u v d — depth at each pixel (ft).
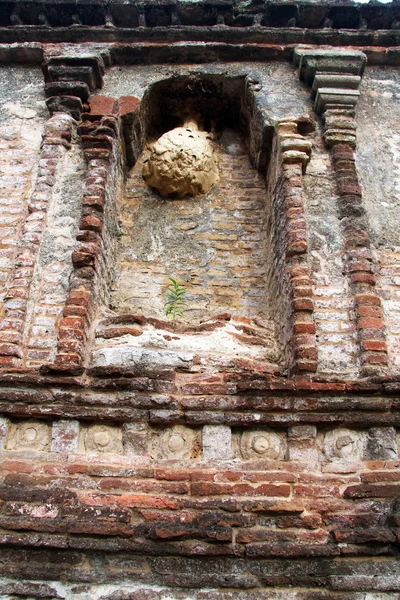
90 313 13.43
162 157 17.72
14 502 10.73
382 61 18.98
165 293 16.01
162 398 11.85
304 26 19.38
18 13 19.16
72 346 12.48
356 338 13.00
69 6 18.86
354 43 19.01
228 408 11.82
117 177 17.03
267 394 11.94
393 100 18.17
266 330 14.47
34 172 16.11
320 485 11.16
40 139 16.92
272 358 13.76
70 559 10.23
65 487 10.97
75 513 10.62
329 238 14.57
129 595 9.93
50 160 15.94
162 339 13.14
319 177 15.78
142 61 18.76
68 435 11.57
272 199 16.72
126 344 12.95
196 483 11.08
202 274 16.51
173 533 10.37
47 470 11.18
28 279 13.71
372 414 11.80
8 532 10.41
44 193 15.28
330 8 18.89
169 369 12.51
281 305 14.34
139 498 10.85
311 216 14.96
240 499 10.92
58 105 17.03
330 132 16.43
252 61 18.79
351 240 14.35
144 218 17.51
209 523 10.59
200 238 17.16
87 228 14.32
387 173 16.31
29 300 13.50
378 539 10.37
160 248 16.92
